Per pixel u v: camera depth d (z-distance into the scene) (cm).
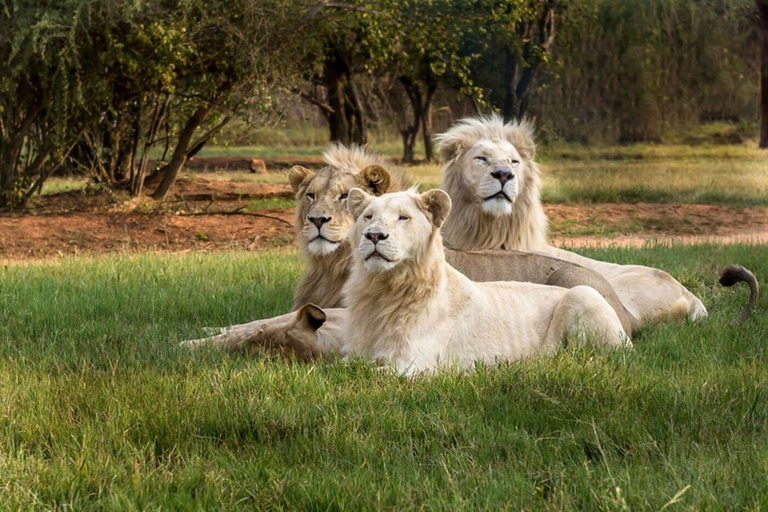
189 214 2738
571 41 4750
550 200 3266
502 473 644
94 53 2562
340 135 3809
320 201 1156
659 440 710
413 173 4528
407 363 917
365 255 902
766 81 2184
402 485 613
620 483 611
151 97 2967
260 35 2703
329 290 1180
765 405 784
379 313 935
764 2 2158
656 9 5403
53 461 662
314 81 3850
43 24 2295
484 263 1173
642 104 5834
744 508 579
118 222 2519
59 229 2402
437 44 3247
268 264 1752
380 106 6794
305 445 690
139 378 857
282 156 6247
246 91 2842
